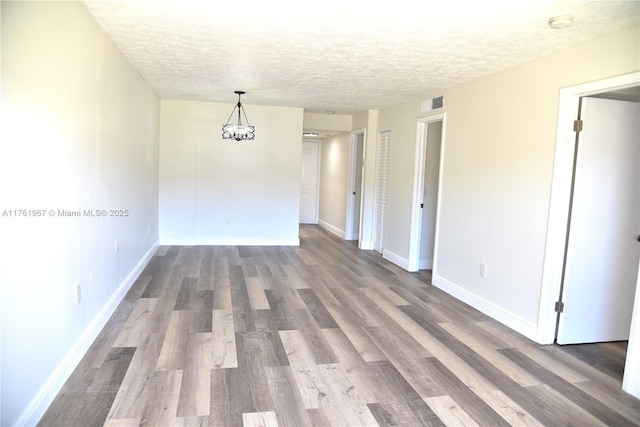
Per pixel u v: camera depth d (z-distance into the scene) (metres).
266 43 3.30
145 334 3.14
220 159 6.69
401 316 3.79
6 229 1.69
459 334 3.41
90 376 2.48
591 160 3.15
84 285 2.75
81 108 2.61
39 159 1.99
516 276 3.55
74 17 2.46
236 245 6.88
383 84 4.61
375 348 3.06
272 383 2.50
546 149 3.25
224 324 3.41
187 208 6.68
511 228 3.62
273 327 3.39
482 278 4.00
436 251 4.84
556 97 3.16
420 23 2.74
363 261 6.09
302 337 3.21
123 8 2.64
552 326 3.29
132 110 4.21
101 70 3.04
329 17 2.70
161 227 6.64
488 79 3.95
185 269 5.18
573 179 3.16
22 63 1.81
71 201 2.46
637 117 3.20
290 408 2.25
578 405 2.40
